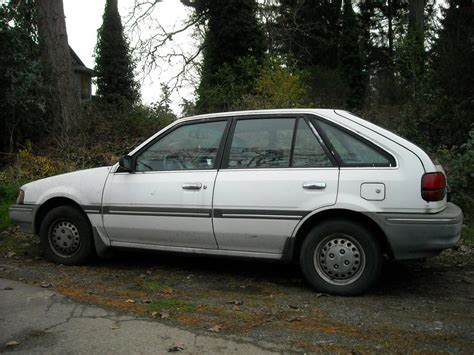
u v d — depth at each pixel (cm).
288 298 485
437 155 915
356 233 475
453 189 775
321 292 493
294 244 494
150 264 609
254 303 471
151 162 558
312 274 491
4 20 1279
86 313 443
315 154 493
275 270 582
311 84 2416
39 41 1412
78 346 379
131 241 564
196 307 459
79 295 491
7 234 766
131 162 560
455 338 393
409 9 3017
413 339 391
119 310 451
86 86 3412
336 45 3353
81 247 590
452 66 1258
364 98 2616
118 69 3033
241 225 504
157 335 398
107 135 1355
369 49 3962
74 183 588
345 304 466
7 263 610
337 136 490
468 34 1303
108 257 595
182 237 534
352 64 3244
